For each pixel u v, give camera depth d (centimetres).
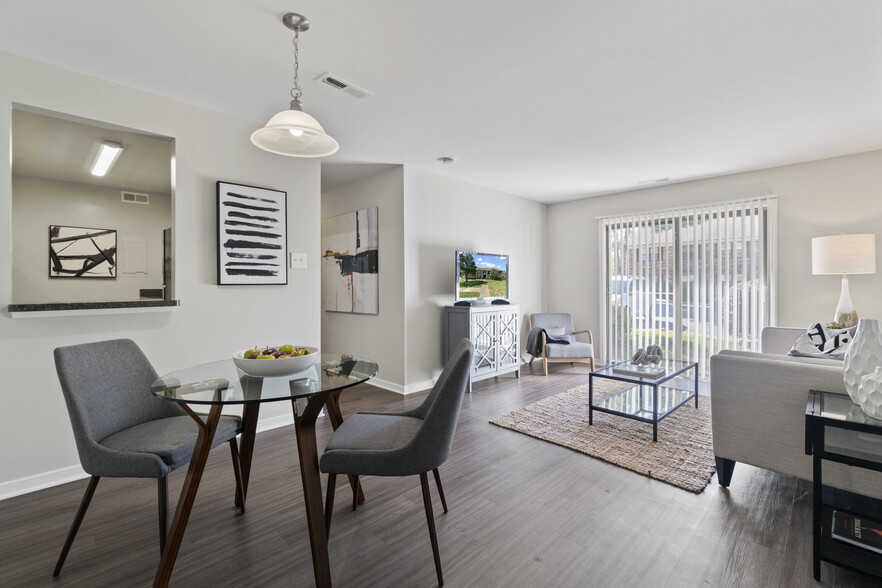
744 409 204
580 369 517
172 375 174
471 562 158
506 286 484
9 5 170
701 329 450
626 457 250
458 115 286
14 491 211
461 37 195
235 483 214
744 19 180
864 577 147
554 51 207
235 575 152
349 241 475
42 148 334
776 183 405
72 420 151
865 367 158
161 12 176
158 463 145
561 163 398
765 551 163
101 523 186
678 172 428
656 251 486
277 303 310
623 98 259
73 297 446
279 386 154
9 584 147
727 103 266
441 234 446
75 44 200
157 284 502
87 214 455
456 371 148
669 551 164
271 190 305
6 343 209
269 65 220
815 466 150
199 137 272
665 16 179
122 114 242
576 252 568
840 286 371
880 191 352
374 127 307
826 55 209
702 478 222
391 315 423
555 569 154
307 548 168
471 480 225
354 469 150
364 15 178
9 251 209
